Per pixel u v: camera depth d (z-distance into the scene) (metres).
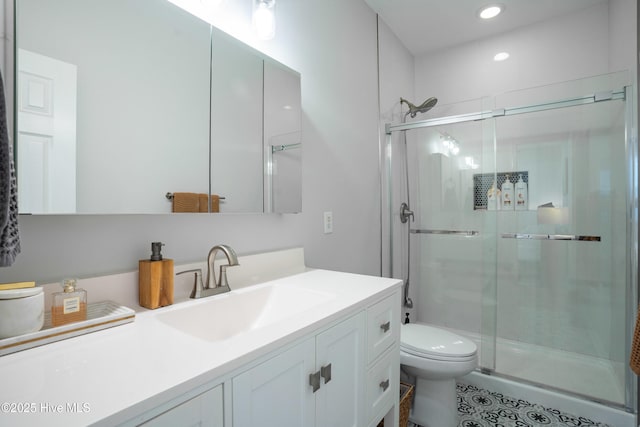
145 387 0.49
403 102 2.54
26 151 0.73
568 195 2.08
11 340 0.61
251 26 1.27
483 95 2.52
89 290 0.83
